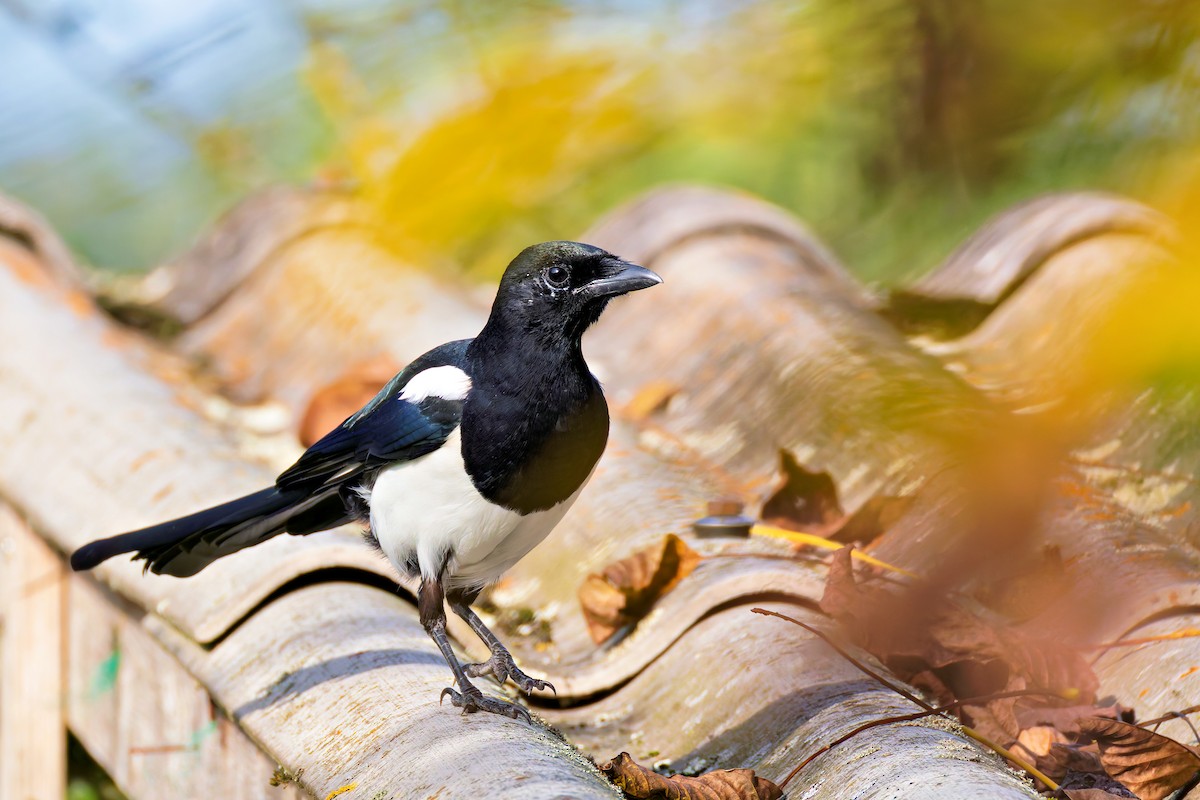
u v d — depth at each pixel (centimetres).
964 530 741
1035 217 1199
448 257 1389
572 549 860
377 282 1239
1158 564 717
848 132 1366
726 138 1309
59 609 964
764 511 850
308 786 558
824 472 839
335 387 1058
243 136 1394
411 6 1190
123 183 1434
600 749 653
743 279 1160
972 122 1242
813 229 1495
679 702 662
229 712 645
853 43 1244
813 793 533
